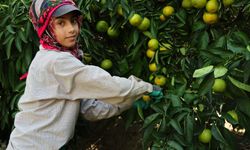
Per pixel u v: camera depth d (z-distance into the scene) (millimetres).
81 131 2559
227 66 1722
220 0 1952
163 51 2098
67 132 1798
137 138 3229
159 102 1886
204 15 1992
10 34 2164
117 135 3287
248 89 1693
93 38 2275
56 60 1703
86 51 2244
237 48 1748
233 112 1831
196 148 1852
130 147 3164
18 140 1806
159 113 1857
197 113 1846
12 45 2264
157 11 2148
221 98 1905
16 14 2184
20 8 2236
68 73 1699
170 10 2094
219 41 1914
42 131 1776
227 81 1760
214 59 1774
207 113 1840
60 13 1709
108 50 2297
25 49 2223
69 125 1797
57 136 1785
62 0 1750
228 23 2109
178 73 2061
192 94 1914
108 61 2250
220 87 1724
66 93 1752
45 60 1738
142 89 1743
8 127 2705
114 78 1695
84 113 1988
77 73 1697
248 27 2109
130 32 2201
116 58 2283
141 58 2221
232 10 2057
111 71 2305
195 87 1908
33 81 1778
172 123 1791
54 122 1775
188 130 1782
